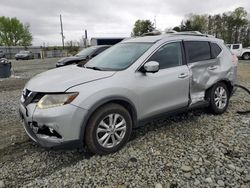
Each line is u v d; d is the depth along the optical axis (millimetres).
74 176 2912
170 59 4004
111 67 3723
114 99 3275
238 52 24531
